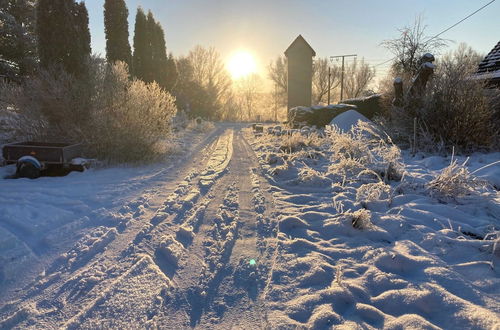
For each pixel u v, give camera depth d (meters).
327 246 3.94
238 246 3.97
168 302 2.83
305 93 33.53
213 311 2.72
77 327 2.49
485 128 9.18
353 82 50.94
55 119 9.09
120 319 2.58
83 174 7.65
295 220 4.60
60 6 9.01
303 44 32.84
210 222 4.77
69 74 9.05
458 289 2.87
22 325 2.52
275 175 7.72
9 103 8.94
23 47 19.66
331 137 8.22
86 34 9.66
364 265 3.41
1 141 9.60
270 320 2.55
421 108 10.10
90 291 2.97
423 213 4.67
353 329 2.40
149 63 22.12
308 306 2.73
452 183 5.27
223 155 11.20
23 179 6.96
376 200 5.23
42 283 3.12
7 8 20.91
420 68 10.74
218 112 47.28
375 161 7.42
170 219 4.87
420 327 2.37
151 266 3.43
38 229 4.32
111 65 9.87
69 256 3.66
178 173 8.18
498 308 2.56
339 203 5.19
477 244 3.59
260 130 20.91
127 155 9.14
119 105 9.25
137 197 5.95
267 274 3.31
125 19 15.93
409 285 2.96
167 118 10.75
